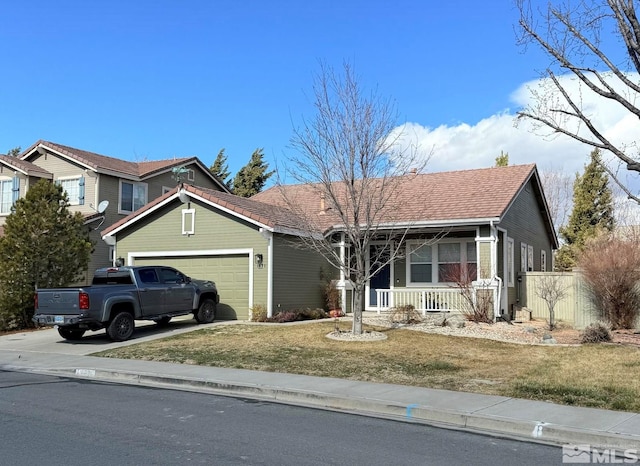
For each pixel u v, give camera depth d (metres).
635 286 16.98
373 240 21.69
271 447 6.66
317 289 21.38
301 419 8.15
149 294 16.50
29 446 6.56
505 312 20.22
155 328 17.81
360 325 15.52
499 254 20.61
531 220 25.44
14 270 19.61
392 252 19.22
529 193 25.09
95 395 9.72
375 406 8.78
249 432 7.33
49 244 20.05
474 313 18.55
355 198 15.83
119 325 15.64
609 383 9.93
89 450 6.42
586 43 10.13
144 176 29.19
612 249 17.34
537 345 14.50
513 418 7.82
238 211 19.27
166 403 9.10
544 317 21.45
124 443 6.71
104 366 12.12
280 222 19.25
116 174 27.77
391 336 15.59
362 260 15.97
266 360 12.48
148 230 21.09
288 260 19.84
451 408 8.37
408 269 21.44
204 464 5.96
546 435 7.39
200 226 20.19
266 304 18.84
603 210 33.34
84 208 27.28
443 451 6.66
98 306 15.12
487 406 8.49
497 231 20.12
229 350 13.71
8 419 7.89
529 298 21.92
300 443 6.86
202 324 18.30
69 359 13.27
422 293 20.08
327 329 16.48
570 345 14.47
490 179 22.53
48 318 15.08
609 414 8.05
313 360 12.45
